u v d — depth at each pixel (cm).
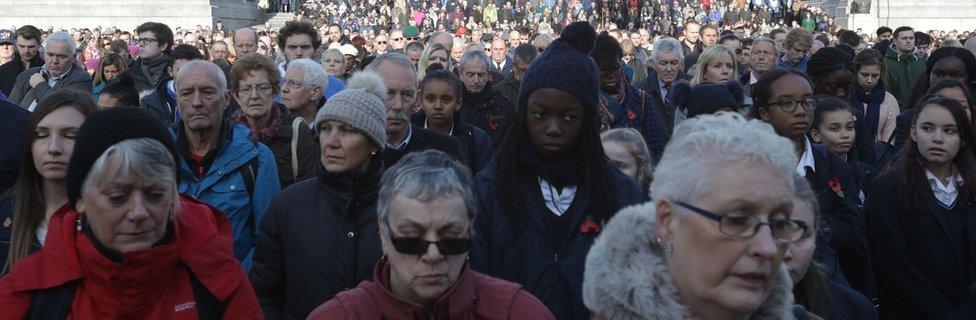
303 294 522
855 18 4256
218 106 636
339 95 535
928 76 1089
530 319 391
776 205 298
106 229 387
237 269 418
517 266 490
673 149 313
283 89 840
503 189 496
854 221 657
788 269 388
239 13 4619
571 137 495
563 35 504
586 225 492
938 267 680
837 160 673
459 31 4309
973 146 685
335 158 525
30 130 506
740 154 299
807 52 1423
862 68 1064
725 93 732
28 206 510
